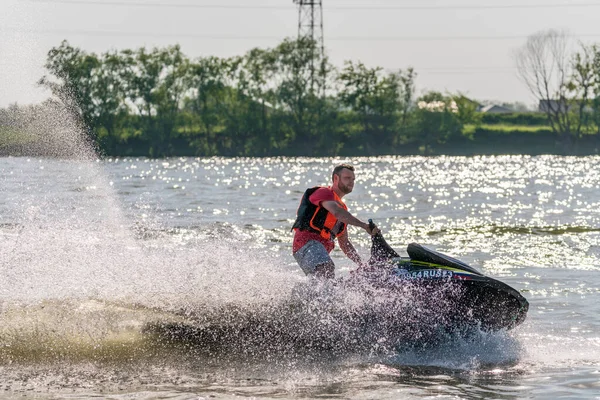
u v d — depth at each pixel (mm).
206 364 22156
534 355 23562
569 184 132750
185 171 184125
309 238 26344
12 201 78562
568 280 36875
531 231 58438
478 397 19266
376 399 19094
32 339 23438
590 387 20109
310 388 20078
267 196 99000
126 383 20375
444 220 67562
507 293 24531
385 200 93875
